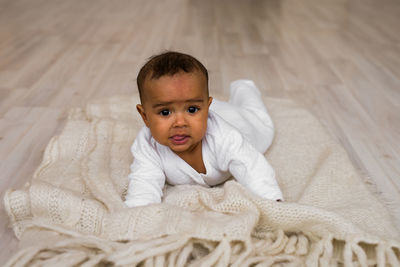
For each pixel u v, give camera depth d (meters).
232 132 1.19
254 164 1.17
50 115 1.96
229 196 1.06
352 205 1.16
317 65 2.66
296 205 1.03
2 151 1.62
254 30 3.57
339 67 2.61
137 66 2.68
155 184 1.20
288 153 1.51
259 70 2.59
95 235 1.02
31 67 2.65
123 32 3.52
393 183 1.37
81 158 1.39
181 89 1.01
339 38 3.27
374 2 4.59
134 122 1.72
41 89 2.28
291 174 1.39
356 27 3.58
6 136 1.74
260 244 1.00
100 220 1.05
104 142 1.50
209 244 0.97
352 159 1.54
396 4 4.46
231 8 4.46
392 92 2.19
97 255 0.93
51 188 1.11
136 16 4.09
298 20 3.90
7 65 2.68
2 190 1.36
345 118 1.90
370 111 1.97
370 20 3.81
